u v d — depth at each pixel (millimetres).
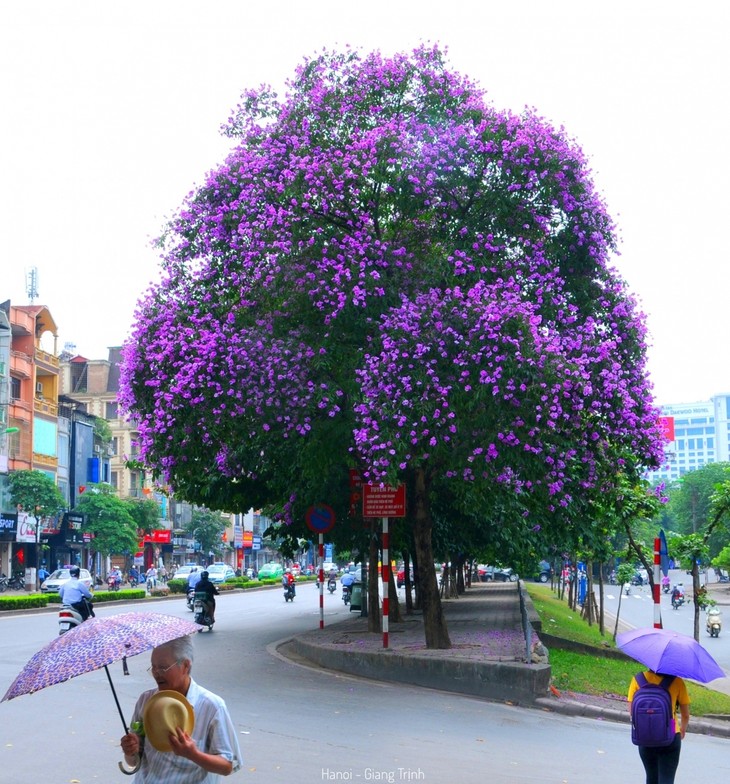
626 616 46344
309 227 15852
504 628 21953
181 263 17281
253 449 18875
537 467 14344
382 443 13969
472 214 16266
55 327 62875
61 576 50688
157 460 17562
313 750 9711
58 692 13648
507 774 8898
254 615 34594
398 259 15781
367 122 16891
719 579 98812
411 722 11438
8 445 55531
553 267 16125
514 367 13703
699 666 6844
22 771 8750
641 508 21844
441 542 26031
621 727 11859
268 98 17688
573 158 15992
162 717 4215
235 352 15570
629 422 15328
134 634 4410
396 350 14180
